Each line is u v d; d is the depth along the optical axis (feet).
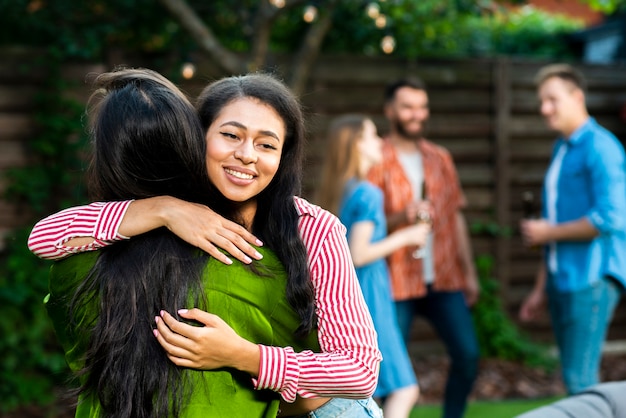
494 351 19.77
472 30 27.63
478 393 17.20
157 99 5.40
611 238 12.41
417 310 13.99
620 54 27.43
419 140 14.21
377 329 11.42
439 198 13.92
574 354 12.49
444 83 19.88
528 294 20.83
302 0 17.40
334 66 19.01
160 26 18.97
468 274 14.34
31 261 16.33
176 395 5.15
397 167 13.78
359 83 19.19
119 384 5.12
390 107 14.07
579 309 12.39
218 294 5.27
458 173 20.18
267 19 17.65
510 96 20.38
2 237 16.55
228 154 5.43
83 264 5.44
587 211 12.53
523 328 20.79
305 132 6.23
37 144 16.76
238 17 19.51
